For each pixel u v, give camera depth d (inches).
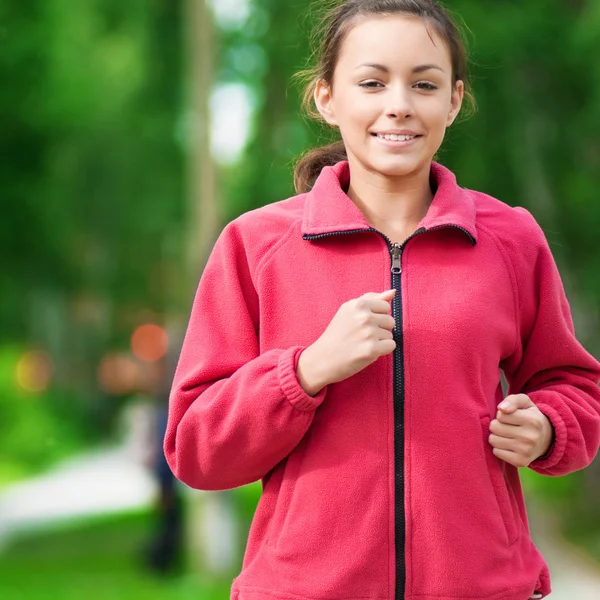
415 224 136.1
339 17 134.7
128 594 485.7
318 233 131.3
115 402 1663.4
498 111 585.0
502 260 134.1
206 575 535.8
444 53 130.2
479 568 124.3
